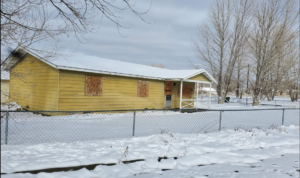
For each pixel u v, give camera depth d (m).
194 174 5.12
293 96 39.78
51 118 11.73
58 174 4.63
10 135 7.66
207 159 6.14
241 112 19.11
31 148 5.92
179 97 20.88
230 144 7.55
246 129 10.24
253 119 15.06
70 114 13.33
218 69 32.31
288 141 8.45
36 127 9.28
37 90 14.06
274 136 9.12
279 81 30.42
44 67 13.64
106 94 15.20
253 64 30.80
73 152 5.72
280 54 28.75
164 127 10.79
